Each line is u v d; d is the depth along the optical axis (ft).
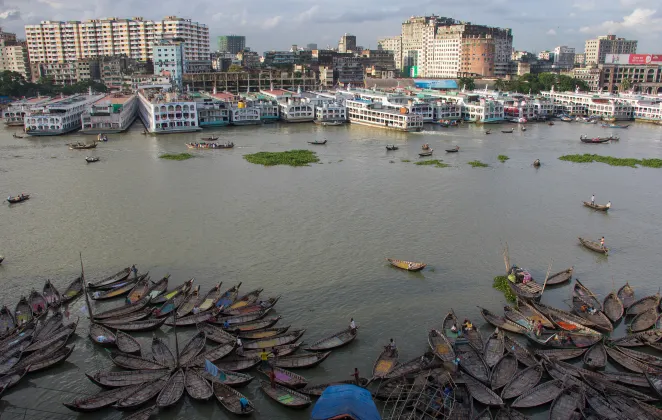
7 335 193.57
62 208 336.49
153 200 355.15
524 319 207.51
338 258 265.13
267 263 258.37
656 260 269.64
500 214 335.26
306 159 484.74
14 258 261.24
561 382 170.30
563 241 292.40
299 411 161.89
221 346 186.29
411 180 416.26
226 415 160.45
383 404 163.43
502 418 157.69
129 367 177.88
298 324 207.21
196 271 249.34
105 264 255.50
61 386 173.06
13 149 533.14
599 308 219.61
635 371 178.29
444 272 251.80
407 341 196.85
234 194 371.35
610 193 385.91
